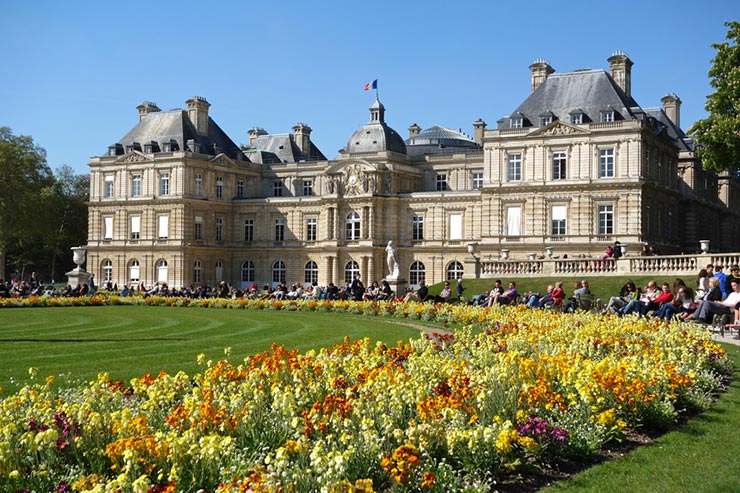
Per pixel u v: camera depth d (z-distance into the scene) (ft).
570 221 297.94
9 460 40.22
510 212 308.19
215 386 57.52
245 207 406.21
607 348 81.46
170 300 226.99
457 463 45.65
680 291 124.26
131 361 86.28
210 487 40.06
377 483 42.47
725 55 202.18
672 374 61.05
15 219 382.01
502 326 102.06
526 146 305.73
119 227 396.57
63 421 44.45
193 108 404.57
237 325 140.26
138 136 404.57
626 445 52.70
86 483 37.35
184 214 378.73
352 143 386.52
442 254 360.89
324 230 382.22
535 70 334.85
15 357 89.71
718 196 399.65
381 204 369.30
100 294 267.39
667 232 320.70
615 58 333.62
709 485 43.45
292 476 37.78
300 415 52.13
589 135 294.46
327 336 117.08
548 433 48.52
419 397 52.37
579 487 43.83
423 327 135.64
